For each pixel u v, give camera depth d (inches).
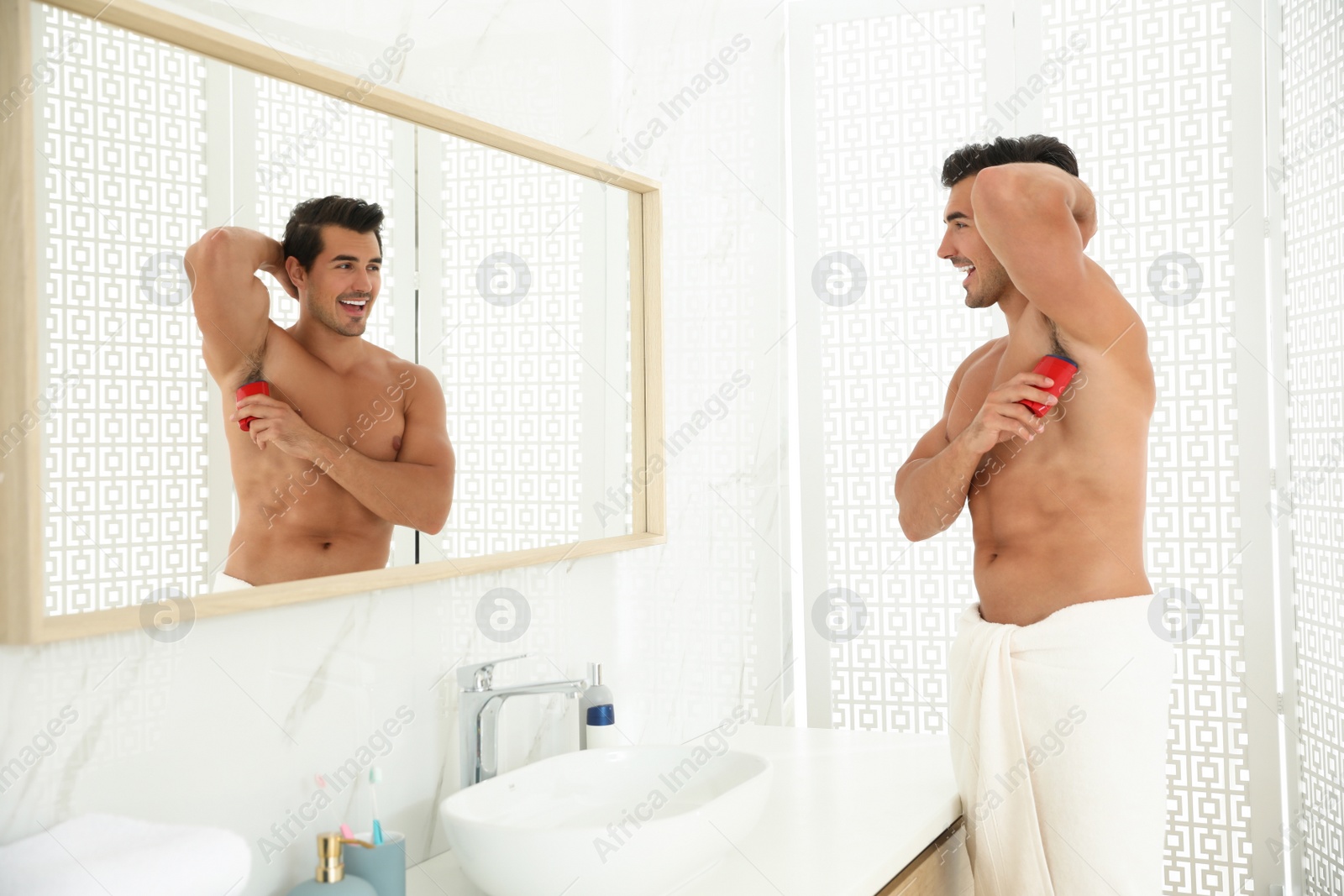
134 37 37.5
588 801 56.4
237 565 41.3
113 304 36.7
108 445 36.5
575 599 65.9
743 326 91.1
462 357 55.2
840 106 92.7
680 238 80.6
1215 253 81.4
